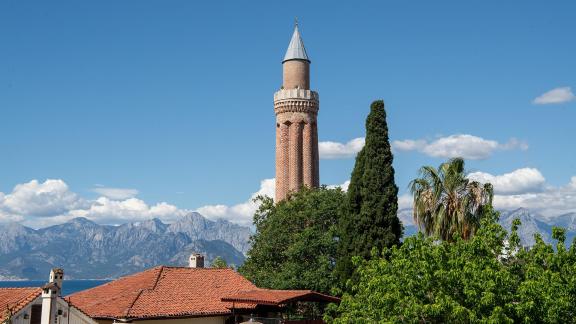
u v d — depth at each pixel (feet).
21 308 126.31
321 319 158.81
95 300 161.89
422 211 145.79
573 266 99.30
